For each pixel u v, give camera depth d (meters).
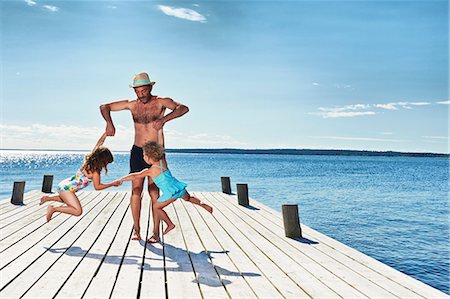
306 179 48.28
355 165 117.38
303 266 5.09
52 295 3.87
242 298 3.94
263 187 35.88
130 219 8.15
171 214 9.00
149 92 6.17
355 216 20.17
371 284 4.42
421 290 4.23
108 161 6.02
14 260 5.05
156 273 4.70
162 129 6.31
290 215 6.81
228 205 10.55
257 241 6.48
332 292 4.15
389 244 14.30
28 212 8.70
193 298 3.91
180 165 99.06
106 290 4.06
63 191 6.26
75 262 5.03
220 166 94.38
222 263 5.17
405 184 45.31
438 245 14.26
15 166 82.88
